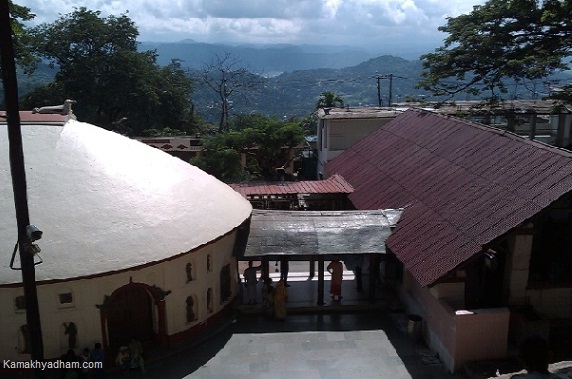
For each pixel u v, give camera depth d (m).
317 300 20.17
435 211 18.64
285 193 25.72
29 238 10.28
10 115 10.08
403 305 19.75
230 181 34.44
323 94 53.25
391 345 17.45
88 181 16.75
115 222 16.11
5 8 9.60
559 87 36.88
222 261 19.00
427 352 16.89
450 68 33.41
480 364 15.11
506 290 16.39
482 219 16.20
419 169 22.56
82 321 16.00
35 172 16.42
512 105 37.56
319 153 38.41
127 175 17.61
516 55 30.33
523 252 15.90
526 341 7.06
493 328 15.17
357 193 24.70
